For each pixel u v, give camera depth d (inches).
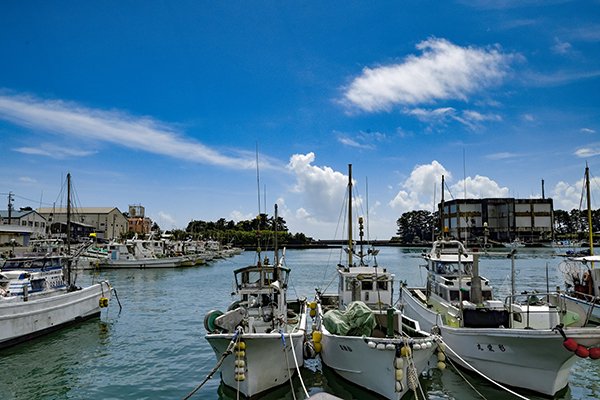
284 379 633.0
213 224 6609.3
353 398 601.0
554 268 2586.1
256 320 684.7
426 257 943.0
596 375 680.4
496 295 1481.3
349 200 1107.3
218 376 695.7
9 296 872.9
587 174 1229.1
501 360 600.7
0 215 3319.4
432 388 628.7
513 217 4894.2
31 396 609.3
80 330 1003.3
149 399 597.6
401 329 648.4
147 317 1187.9
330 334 640.4
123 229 5059.1
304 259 4055.1
